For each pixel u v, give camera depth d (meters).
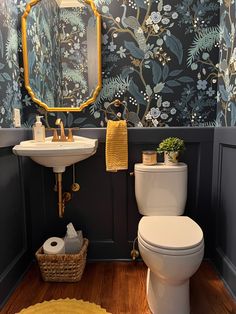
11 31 1.52
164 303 1.21
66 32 1.63
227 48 1.49
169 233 1.22
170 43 1.62
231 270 1.40
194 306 1.31
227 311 1.27
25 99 1.67
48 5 1.62
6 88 1.43
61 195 1.61
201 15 1.59
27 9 1.60
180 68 1.64
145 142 1.68
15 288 1.48
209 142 1.68
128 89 1.66
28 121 1.69
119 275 1.60
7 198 1.43
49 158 1.35
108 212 1.76
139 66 1.64
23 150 1.29
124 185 1.72
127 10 1.60
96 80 1.65
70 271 1.52
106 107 1.68
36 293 1.43
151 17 1.60
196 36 1.61
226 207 1.50
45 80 1.67
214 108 1.67
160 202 1.54
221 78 1.58
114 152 1.61
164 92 1.66
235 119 1.39
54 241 1.60
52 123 1.69
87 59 1.64
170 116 1.68
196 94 1.66
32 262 1.78
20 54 1.62
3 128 1.37
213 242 1.70
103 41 1.63
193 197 1.74
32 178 1.73
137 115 1.68
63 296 1.40
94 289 1.46
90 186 1.74
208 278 1.55
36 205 1.75
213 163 1.68
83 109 1.68
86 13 1.61
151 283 1.29
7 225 1.43
